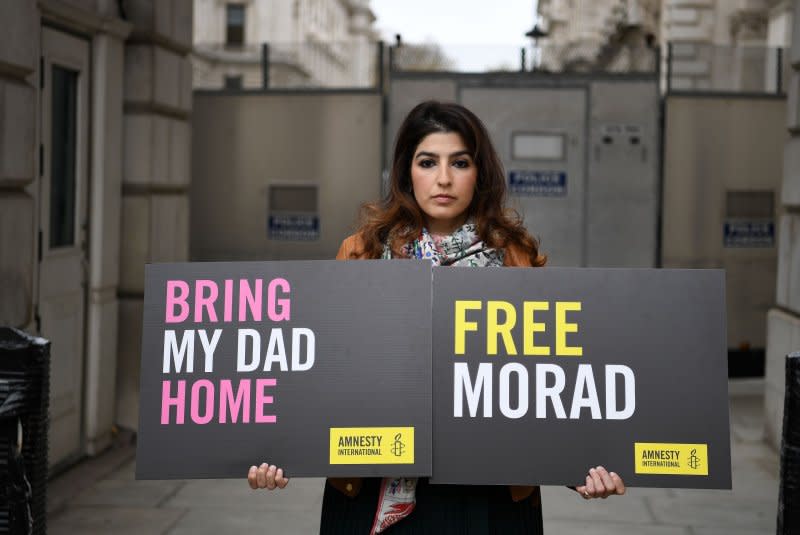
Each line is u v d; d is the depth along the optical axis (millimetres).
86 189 5688
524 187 8672
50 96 5129
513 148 8656
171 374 2123
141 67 6145
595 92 8617
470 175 2236
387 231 2293
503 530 2188
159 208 6426
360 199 8578
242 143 8656
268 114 8633
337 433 2088
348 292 2131
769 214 8617
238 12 43438
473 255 2254
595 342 2119
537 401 2105
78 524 4586
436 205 2227
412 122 2256
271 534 4484
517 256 2301
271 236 8664
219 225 8703
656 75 8609
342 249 2359
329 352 2113
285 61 8805
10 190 4492
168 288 2152
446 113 2230
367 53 8781
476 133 2229
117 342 6227
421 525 2158
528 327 2127
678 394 2102
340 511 2207
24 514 2035
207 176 8703
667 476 2080
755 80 8734
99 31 5680
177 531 4508
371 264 2137
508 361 2117
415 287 2129
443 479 2082
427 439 2080
